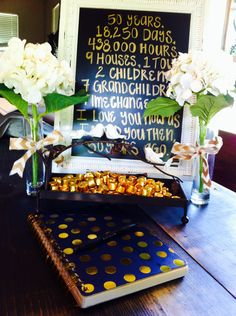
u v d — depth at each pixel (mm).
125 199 784
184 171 919
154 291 531
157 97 901
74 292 492
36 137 827
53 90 719
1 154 1232
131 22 890
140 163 920
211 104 765
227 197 973
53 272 562
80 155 917
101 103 905
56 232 650
